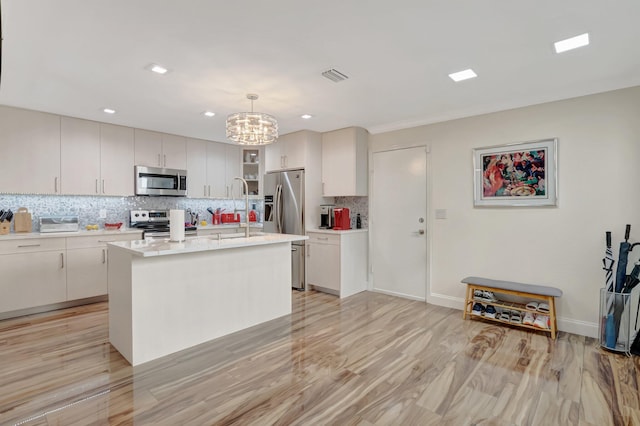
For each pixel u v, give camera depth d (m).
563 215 3.32
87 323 3.43
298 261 4.95
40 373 2.43
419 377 2.42
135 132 4.67
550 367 2.56
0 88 3.14
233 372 2.48
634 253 2.97
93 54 2.48
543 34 2.23
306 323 3.52
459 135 4.00
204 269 2.99
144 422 1.91
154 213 4.93
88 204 4.57
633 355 2.76
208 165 5.51
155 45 2.36
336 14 2.00
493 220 3.75
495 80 3.01
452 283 4.07
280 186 5.12
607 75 2.90
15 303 3.55
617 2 1.88
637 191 2.97
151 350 2.64
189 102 3.58
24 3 1.85
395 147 4.59
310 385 2.31
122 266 2.68
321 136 5.09
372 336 3.17
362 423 1.92
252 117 3.19
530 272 3.51
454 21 2.07
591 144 3.17
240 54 2.50
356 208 5.05
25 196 4.09
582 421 1.94
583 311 3.22
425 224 4.31
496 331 3.29
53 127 4.00
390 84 3.10
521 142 3.55
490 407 2.07
